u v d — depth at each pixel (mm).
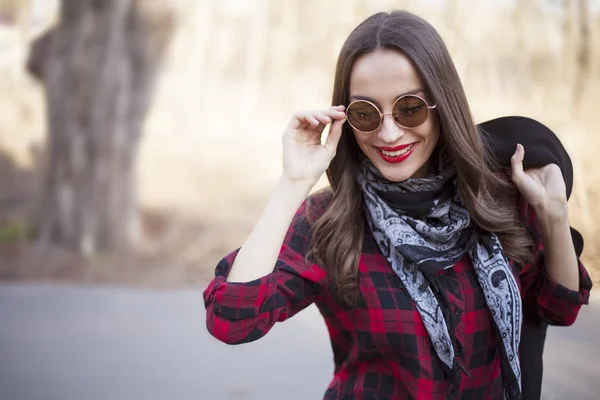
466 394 1651
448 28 11289
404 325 1596
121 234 9938
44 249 9812
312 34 13961
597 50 10422
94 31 9867
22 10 14531
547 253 1771
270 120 13586
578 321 3154
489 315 1665
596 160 4750
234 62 13906
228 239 9961
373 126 1593
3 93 14695
